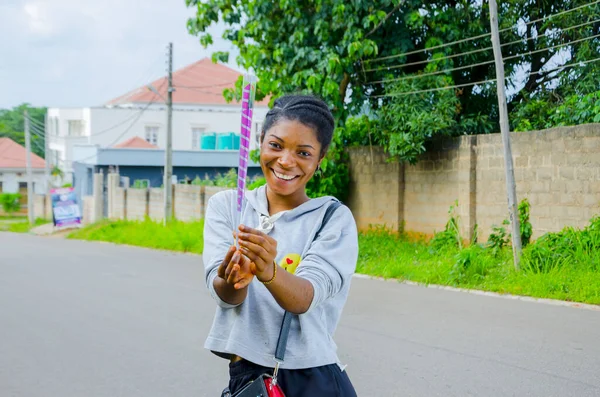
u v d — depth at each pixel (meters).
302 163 2.25
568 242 9.84
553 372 5.70
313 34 12.54
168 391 5.42
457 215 12.00
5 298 9.33
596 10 11.98
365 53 11.97
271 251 1.94
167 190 19.55
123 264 13.19
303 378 2.21
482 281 9.52
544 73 13.00
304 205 2.31
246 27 13.05
